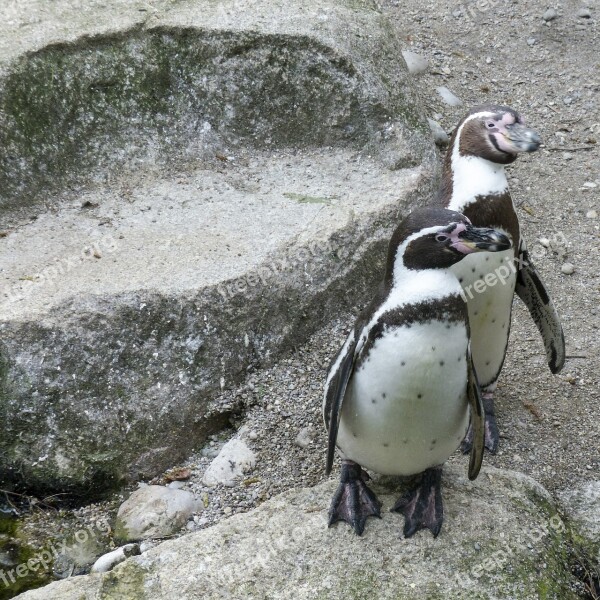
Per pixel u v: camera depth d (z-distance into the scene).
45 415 5.71
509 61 10.02
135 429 5.86
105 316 5.86
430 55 10.03
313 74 7.70
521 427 6.06
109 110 7.33
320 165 7.68
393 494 5.04
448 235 4.22
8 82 6.92
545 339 6.10
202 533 4.88
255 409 6.14
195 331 6.05
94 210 6.98
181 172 7.45
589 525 5.30
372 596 4.50
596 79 9.72
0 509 5.62
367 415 4.50
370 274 6.96
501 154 5.34
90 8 7.58
